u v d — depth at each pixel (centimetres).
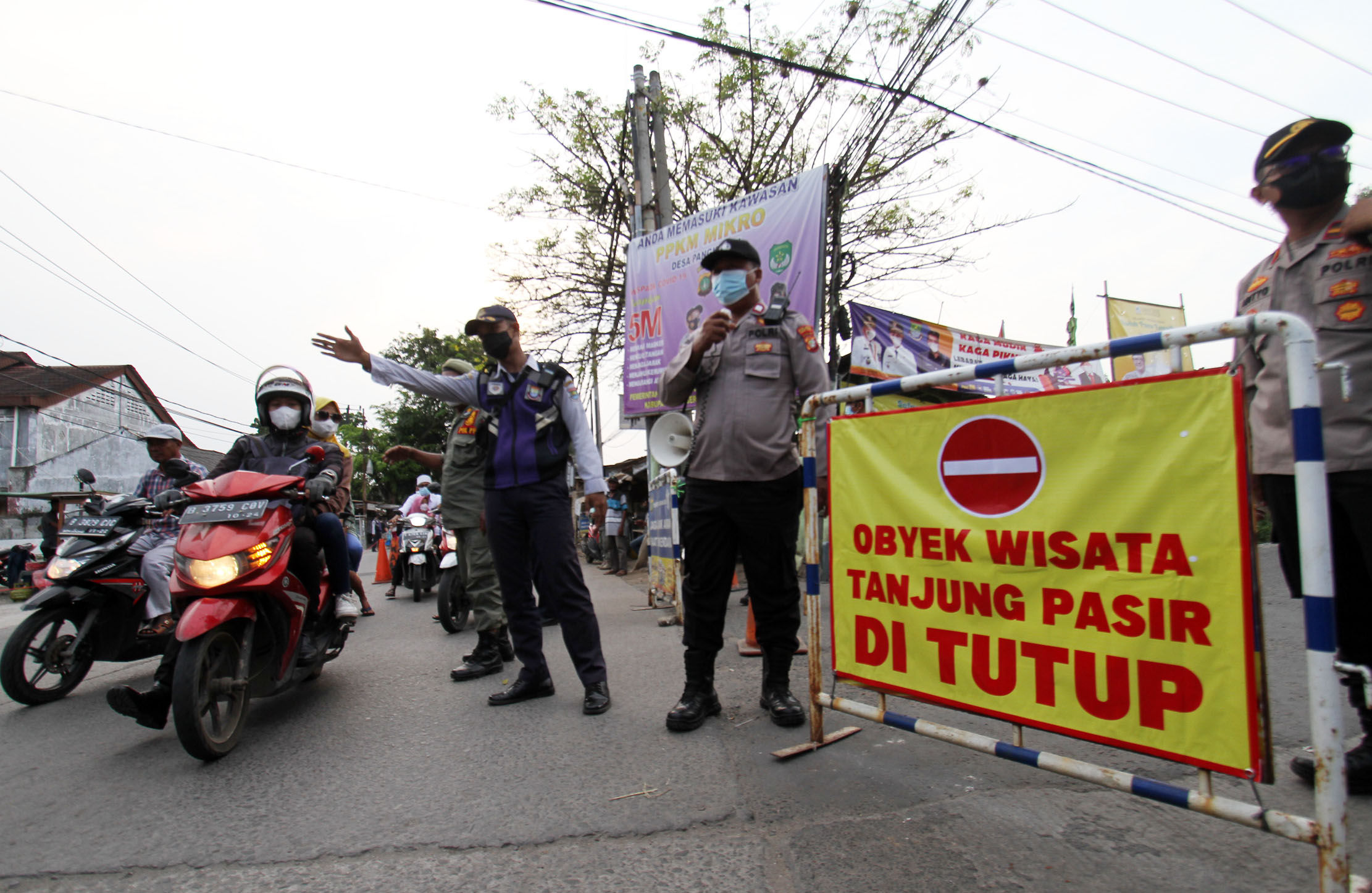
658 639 498
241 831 227
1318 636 150
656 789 240
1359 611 224
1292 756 250
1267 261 242
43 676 418
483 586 419
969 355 998
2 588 1424
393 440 3775
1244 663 165
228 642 303
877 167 1145
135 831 230
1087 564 193
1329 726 148
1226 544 169
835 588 262
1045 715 201
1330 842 147
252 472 337
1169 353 183
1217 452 171
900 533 240
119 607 419
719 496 297
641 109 1020
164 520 443
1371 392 211
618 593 824
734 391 299
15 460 2159
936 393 937
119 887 196
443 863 200
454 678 404
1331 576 150
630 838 208
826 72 761
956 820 210
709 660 308
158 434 476
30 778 283
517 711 338
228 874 200
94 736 338
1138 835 199
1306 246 225
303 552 357
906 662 238
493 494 353
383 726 327
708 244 827
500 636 425
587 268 1412
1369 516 210
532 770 263
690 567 308
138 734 337
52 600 395
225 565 298
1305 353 154
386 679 417
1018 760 205
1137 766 246
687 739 287
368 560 2289
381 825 225
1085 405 195
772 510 297
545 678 359
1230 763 166
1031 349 1048
